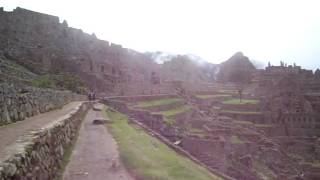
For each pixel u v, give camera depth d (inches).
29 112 999.0
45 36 4803.2
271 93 6545.3
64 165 855.7
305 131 5757.9
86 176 786.8
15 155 443.8
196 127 4028.1
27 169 479.5
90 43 5684.1
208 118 4611.2
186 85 6653.5
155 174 866.1
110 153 1051.9
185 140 2851.9
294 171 4168.3
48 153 659.4
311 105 6540.4
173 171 959.6
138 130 1840.6
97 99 3580.2
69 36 5290.4
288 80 6658.5
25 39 4451.3
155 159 1070.4
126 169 888.3
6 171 390.3
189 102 5477.4
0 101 727.7
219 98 6225.4
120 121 2043.6
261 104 5994.1
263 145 4407.0
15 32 4394.7
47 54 4498.0
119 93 4790.8
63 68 4532.5
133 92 5024.6
